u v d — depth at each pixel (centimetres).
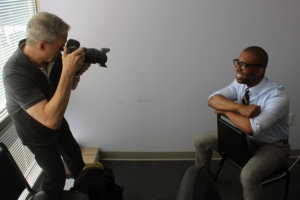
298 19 189
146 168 222
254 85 152
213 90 211
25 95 112
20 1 169
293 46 197
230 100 161
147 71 203
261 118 141
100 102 213
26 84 112
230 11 186
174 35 192
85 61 122
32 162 183
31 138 128
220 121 151
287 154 153
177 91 211
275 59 201
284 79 208
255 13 187
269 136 154
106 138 227
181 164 227
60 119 115
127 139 228
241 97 167
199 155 185
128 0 181
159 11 185
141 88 209
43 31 107
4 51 152
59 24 111
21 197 166
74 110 215
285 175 153
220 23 190
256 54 140
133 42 193
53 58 120
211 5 184
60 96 109
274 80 209
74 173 172
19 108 120
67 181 200
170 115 219
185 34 192
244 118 145
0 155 116
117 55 197
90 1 181
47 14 111
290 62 202
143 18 187
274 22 190
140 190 195
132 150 233
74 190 138
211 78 207
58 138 155
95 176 153
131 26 189
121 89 209
